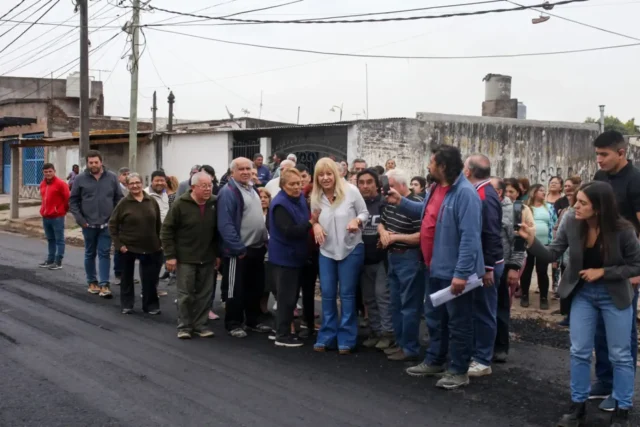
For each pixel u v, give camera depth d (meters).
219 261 8.42
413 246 6.52
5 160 34.12
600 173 5.66
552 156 20.36
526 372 6.39
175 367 6.46
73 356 6.78
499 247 6.05
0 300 9.41
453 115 18.69
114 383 5.96
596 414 5.35
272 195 8.53
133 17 18.64
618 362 5.07
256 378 6.14
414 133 18.08
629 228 5.02
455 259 5.84
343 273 6.95
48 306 9.10
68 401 5.51
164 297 9.88
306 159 18.84
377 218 7.04
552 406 5.50
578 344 5.09
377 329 7.22
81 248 15.93
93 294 9.99
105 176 9.94
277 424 5.05
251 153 20.19
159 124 37.16
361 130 17.41
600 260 5.04
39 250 15.23
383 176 7.56
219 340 7.53
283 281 7.20
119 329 7.93
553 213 9.95
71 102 37.03
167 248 7.52
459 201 5.77
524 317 8.80
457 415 5.27
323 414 5.26
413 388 5.91
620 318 5.04
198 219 7.58
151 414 5.24
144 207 8.62
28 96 41.81
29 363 6.52
